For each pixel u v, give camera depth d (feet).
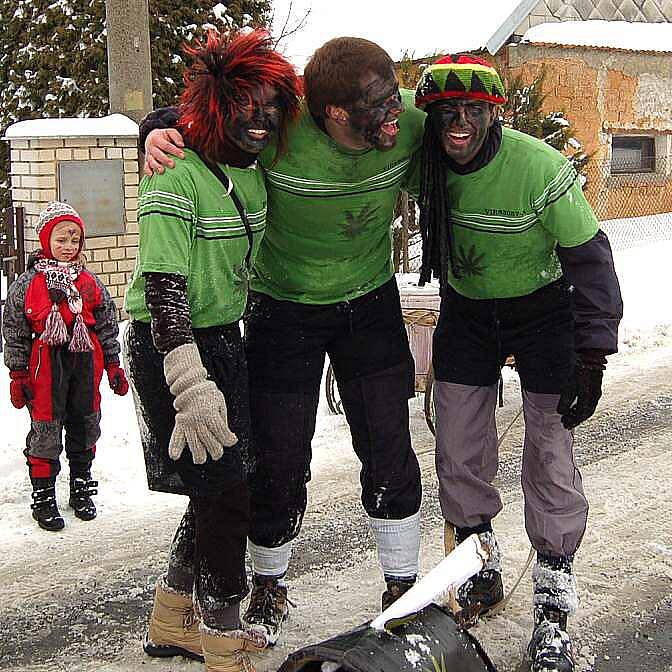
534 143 10.45
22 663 11.72
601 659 11.73
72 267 15.70
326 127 9.77
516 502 16.79
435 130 10.17
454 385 11.65
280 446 11.10
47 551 14.89
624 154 50.49
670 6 53.21
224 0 41.14
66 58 39.45
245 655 10.45
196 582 10.17
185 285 9.29
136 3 29.14
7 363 15.47
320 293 10.95
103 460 18.20
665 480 17.83
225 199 9.50
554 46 45.37
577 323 10.48
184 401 8.94
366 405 11.35
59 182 28.22
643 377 25.14
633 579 13.82
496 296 11.28
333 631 12.26
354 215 10.45
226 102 9.09
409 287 19.76
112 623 12.71
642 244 43.96
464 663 8.28
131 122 29.43
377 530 11.68
